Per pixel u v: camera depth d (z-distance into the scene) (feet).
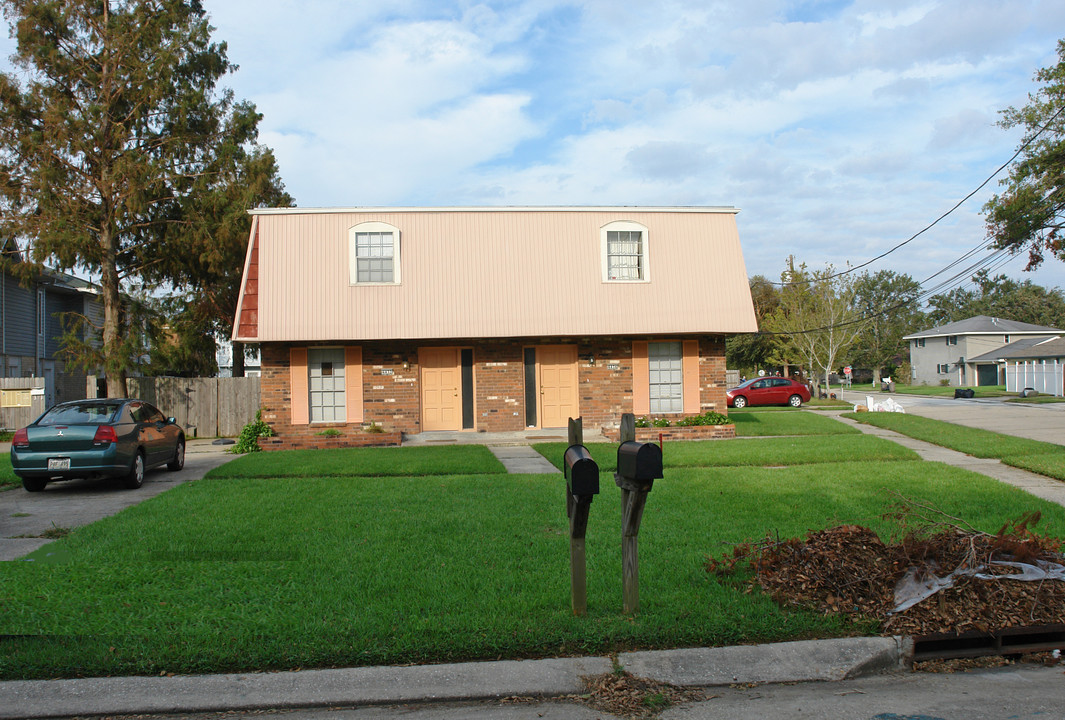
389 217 67.00
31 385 77.00
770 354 187.93
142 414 42.86
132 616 18.02
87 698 14.48
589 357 68.23
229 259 82.17
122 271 83.10
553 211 68.49
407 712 14.37
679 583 20.38
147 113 77.15
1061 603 18.08
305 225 66.08
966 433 63.52
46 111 70.18
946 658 16.89
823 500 32.53
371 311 64.54
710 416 67.00
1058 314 261.44
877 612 17.95
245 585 20.35
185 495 35.04
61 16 71.31
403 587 20.02
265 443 61.57
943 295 330.13
